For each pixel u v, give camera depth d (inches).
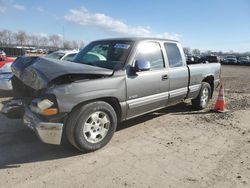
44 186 118.9
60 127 138.5
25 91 169.9
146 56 184.9
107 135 160.7
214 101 311.4
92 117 151.8
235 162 147.6
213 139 182.7
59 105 136.5
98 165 139.6
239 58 1806.1
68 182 122.7
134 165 140.7
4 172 130.3
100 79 151.9
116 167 138.0
